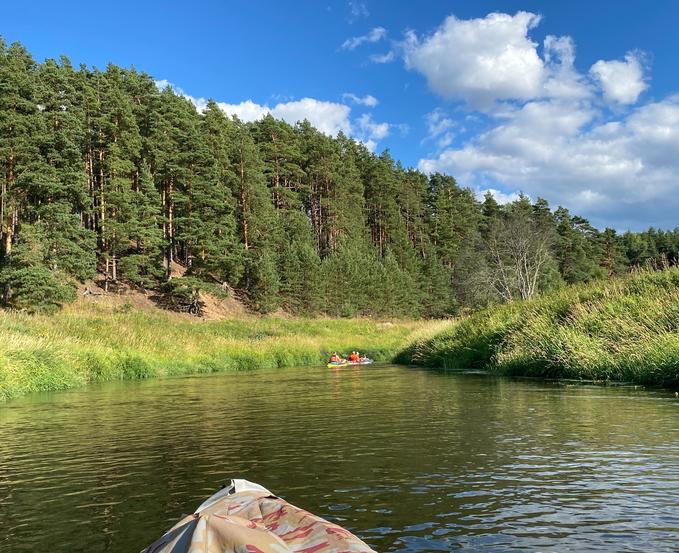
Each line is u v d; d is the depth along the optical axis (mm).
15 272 35031
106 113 52312
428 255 88812
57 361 17594
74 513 4574
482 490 4691
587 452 5918
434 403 10508
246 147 60344
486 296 54219
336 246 74062
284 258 60219
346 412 9836
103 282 48219
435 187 103688
